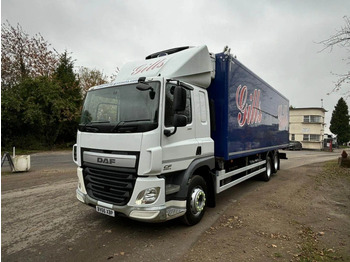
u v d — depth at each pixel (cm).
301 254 337
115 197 373
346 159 1263
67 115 2081
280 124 1023
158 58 478
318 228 434
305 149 4041
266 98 805
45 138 2098
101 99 420
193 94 444
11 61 2091
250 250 348
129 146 354
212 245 363
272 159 963
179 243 370
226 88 512
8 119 1792
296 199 623
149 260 321
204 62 476
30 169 1055
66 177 877
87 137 417
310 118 4116
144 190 346
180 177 413
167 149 369
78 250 348
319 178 935
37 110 1841
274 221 464
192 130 435
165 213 360
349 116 5491
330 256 333
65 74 2367
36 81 1933
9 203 565
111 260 321
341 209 544
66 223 448
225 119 513
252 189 744
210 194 506
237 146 574
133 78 443
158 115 356
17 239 381
